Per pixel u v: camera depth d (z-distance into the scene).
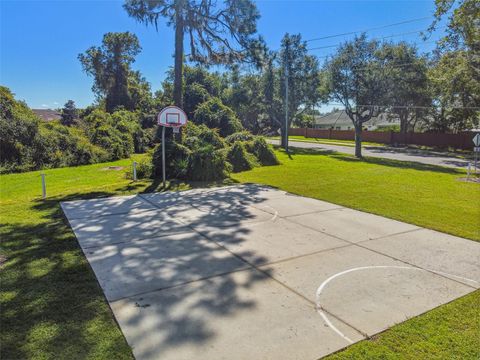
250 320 3.13
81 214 6.86
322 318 3.19
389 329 3.02
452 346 2.78
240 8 13.36
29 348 2.70
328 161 17.89
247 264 4.44
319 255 4.79
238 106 28.83
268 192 9.45
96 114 23.75
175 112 10.50
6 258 4.54
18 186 10.52
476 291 3.77
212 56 14.34
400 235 5.76
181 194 9.09
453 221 6.64
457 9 7.86
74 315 3.18
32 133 15.67
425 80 22.28
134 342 2.78
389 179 12.01
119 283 3.85
